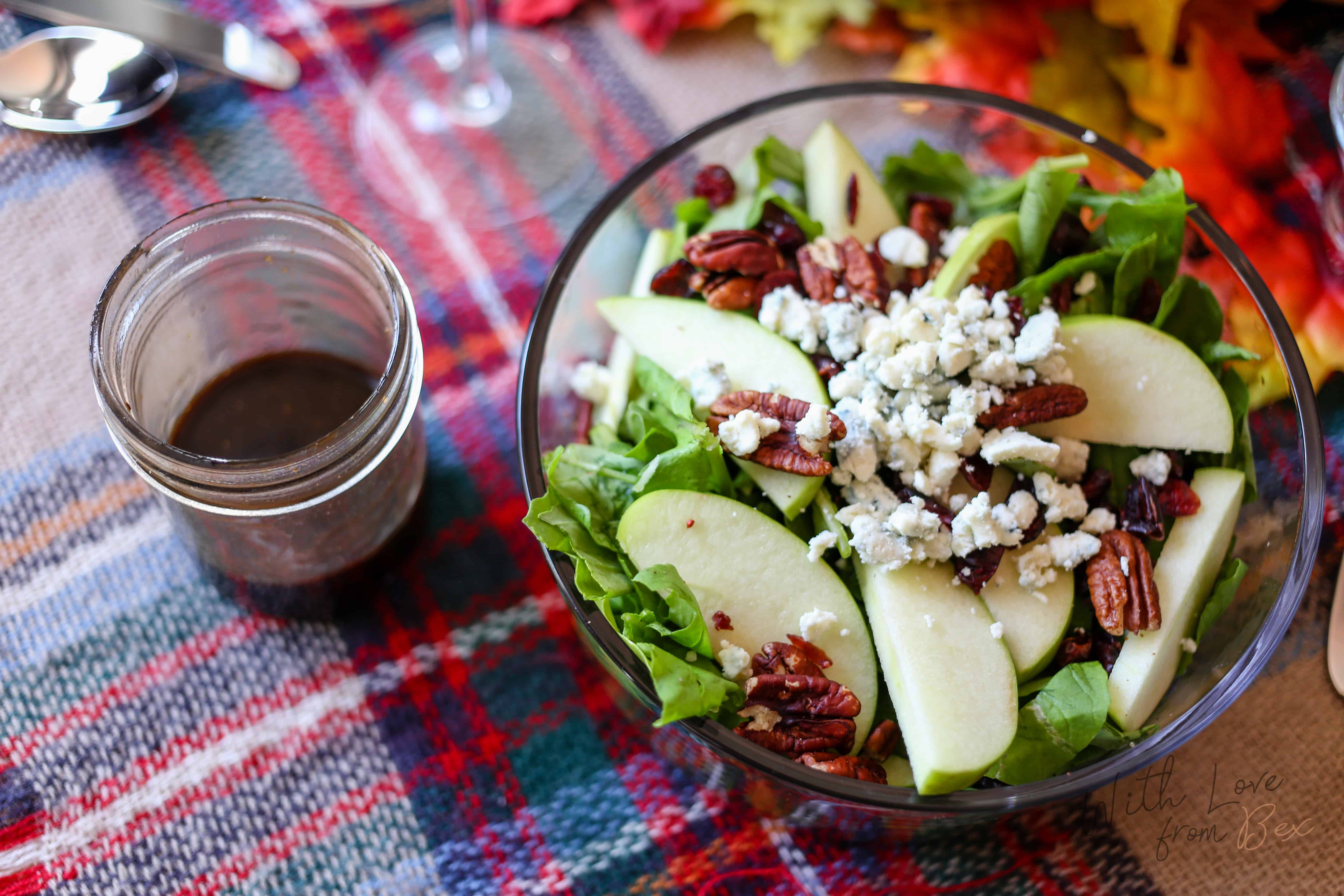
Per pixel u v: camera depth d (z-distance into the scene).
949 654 0.43
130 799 0.47
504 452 0.52
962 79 0.55
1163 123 0.53
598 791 0.48
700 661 0.43
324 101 0.56
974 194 0.50
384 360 0.48
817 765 0.43
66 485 0.50
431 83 0.57
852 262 0.47
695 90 0.57
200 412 0.48
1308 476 0.44
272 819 0.47
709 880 0.47
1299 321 0.52
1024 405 0.45
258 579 0.47
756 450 0.44
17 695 0.48
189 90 0.56
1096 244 0.49
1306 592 0.49
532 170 0.56
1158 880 0.47
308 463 0.42
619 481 0.45
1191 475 0.47
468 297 0.54
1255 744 0.48
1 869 0.47
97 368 0.41
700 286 0.47
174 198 0.54
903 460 0.44
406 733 0.48
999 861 0.47
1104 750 0.44
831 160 0.49
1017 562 0.45
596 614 0.43
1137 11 0.53
